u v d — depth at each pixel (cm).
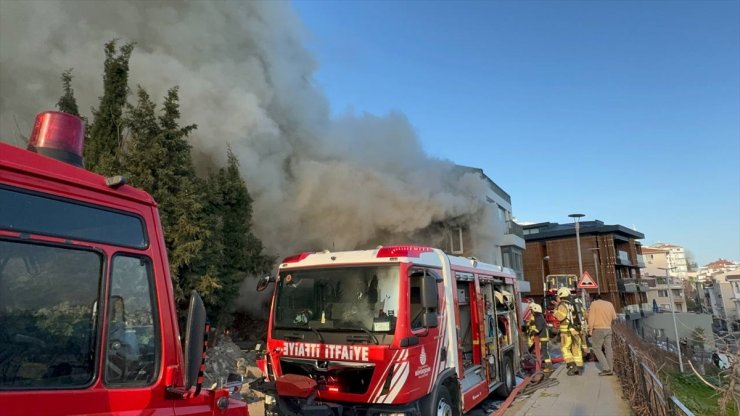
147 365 212
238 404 263
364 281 523
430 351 527
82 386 185
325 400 501
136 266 216
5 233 168
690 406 656
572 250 4703
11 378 165
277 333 550
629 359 684
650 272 7988
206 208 840
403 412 469
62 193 189
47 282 180
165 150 752
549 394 751
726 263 8325
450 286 603
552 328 1492
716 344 479
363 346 484
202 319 213
